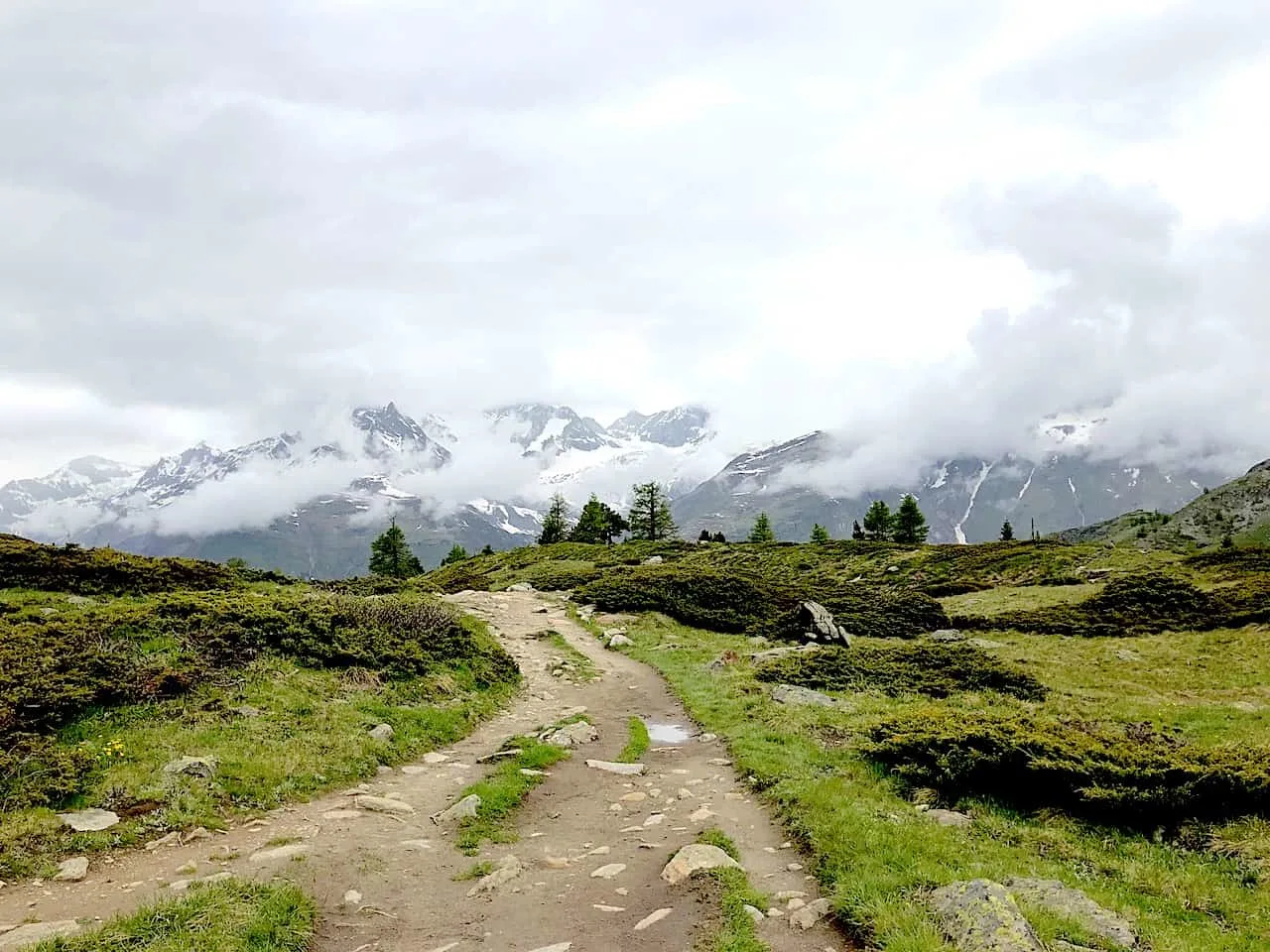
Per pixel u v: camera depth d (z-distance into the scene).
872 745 17.67
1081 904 10.03
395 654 24.17
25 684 16.50
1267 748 15.65
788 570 85.81
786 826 13.51
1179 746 17.69
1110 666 33.12
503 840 13.21
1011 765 15.00
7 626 20.89
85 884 10.77
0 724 14.84
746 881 10.95
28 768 13.62
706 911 10.13
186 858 11.79
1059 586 56.59
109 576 33.31
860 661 29.27
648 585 49.31
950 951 8.51
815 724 20.94
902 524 118.25
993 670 28.28
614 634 39.22
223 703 18.20
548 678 29.48
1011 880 10.70
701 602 47.00
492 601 50.00
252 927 9.31
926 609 47.00
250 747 16.27
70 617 23.25
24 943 8.84
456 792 15.91
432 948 9.41
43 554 32.88
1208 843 12.87
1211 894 11.06
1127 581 47.78
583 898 10.80
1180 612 42.19
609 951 9.20
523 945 9.44
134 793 13.55
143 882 10.89
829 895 10.53
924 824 13.26
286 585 41.97
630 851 12.66
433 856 12.49
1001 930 8.62
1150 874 11.82
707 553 99.19
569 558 98.12
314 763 16.19
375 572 111.00
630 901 10.65
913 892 10.14
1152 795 13.49
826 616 41.41
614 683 29.09
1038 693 27.09
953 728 16.31
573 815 14.71
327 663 22.73
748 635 41.84
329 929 9.88
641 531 132.12
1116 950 8.91
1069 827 13.73
